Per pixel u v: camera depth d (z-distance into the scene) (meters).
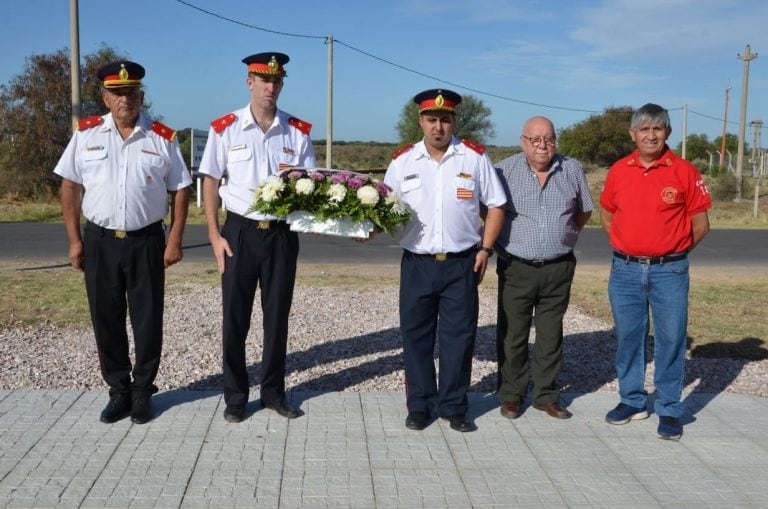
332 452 4.55
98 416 5.05
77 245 4.88
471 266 4.89
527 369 5.28
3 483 4.07
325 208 4.64
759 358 7.29
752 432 5.05
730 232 22.02
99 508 3.83
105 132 4.77
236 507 3.87
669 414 4.93
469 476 4.28
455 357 4.92
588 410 5.43
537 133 4.92
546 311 5.23
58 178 32.84
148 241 4.87
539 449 4.69
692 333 8.25
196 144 25.05
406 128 58.22
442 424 5.06
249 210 4.71
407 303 4.94
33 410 5.14
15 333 7.54
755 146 62.75
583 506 3.95
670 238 4.86
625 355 5.14
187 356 6.73
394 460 4.47
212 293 9.87
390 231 4.73
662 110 4.73
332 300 9.65
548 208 5.03
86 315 8.44
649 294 4.99
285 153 4.95
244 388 5.05
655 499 4.04
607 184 5.17
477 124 56.38
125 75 4.60
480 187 4.89
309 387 5.99
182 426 4.91
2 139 32.56
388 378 6.23
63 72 32.09
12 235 17.42
